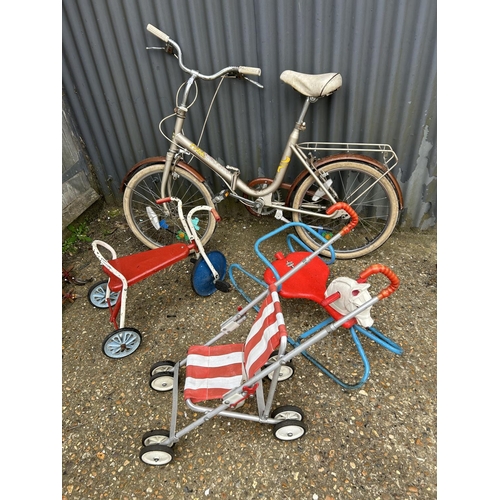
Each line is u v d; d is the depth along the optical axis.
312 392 2.12
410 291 2.68
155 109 3.00
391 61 2.44
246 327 2.52
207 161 2.77
